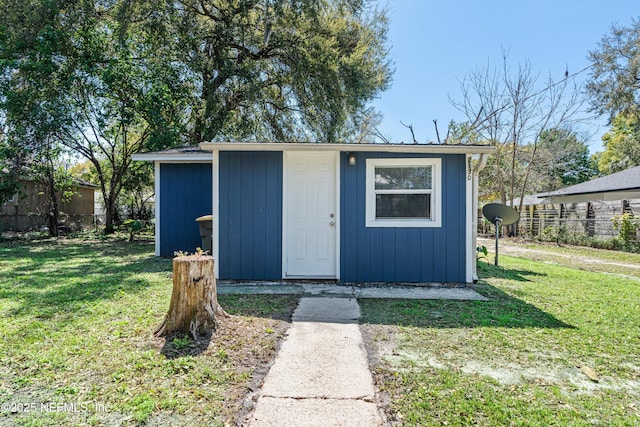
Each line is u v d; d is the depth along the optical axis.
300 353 2.93
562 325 3.68
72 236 13.88
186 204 8.81
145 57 12.77
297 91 14.80
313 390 2.34
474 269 5.70
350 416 2.05
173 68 12.88
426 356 2.89
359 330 3.50
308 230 5.90
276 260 5.76
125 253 9.28
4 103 11.05
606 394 2.34
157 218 8.79
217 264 5.77
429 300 4.68
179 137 12.40
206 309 3.27
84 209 19.98
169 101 12.32
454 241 5.59
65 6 11.84
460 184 5.56
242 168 5.76
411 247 5.63
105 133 13.47
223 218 5.78
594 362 2.82
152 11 12.30
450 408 2.14
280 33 14.12
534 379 2.53
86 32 11.92
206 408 2.11
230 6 13.61
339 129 15.15
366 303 4.51
